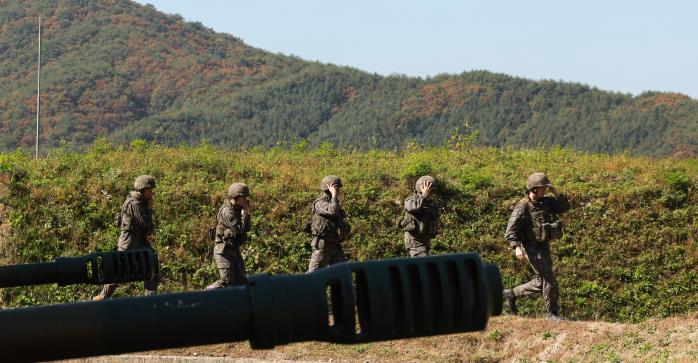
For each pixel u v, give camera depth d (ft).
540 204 44.11
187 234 59.00
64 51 402.11
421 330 7.54
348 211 61.00
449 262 7.63
